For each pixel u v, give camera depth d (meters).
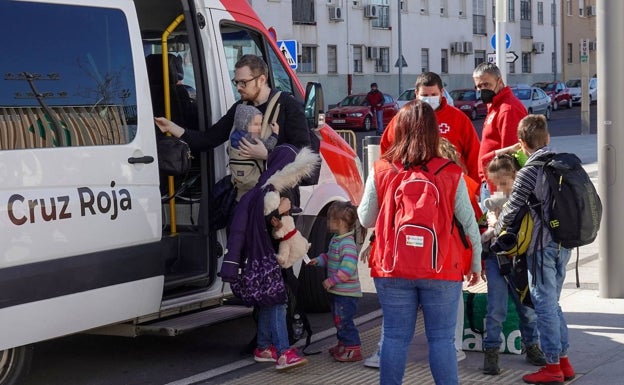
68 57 5.73
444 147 6.12
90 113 5.82
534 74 61.97
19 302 5.28
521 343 6.74
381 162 5.05
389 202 4.90
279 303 6.31
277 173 6.25
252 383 6.25
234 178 6.58
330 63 44.91
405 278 4.82
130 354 7.19
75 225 5.61
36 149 5.43
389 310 4.95
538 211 5.80
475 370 6.36
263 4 40.50
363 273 10.51
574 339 7.07
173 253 6.89
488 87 7.18
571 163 5.77
